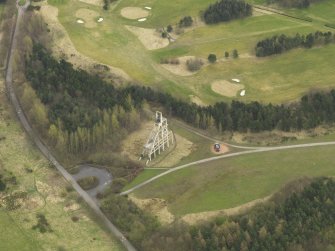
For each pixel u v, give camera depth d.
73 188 177.88
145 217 162.38
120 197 171.38
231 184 175.12
